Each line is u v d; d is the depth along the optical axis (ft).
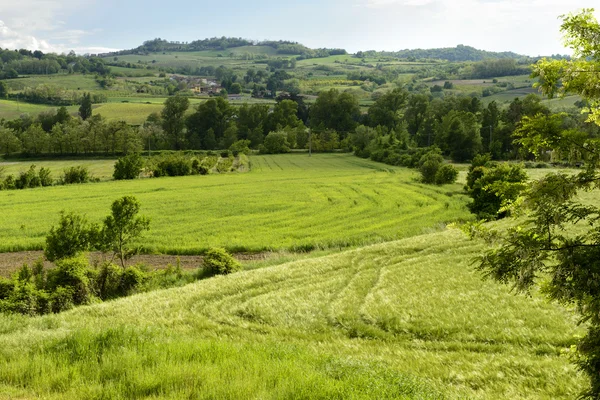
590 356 24.11
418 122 564.71
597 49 24.00
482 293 67.72
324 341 52.21
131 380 31.91
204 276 98.63
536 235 24.98
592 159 24.03
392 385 32.42
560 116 24.95
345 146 516.73
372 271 84.69
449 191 219.82
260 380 32.12
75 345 40.11
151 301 70.95
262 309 64.39
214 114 571.28
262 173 346.54
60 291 78.07
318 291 72.59
